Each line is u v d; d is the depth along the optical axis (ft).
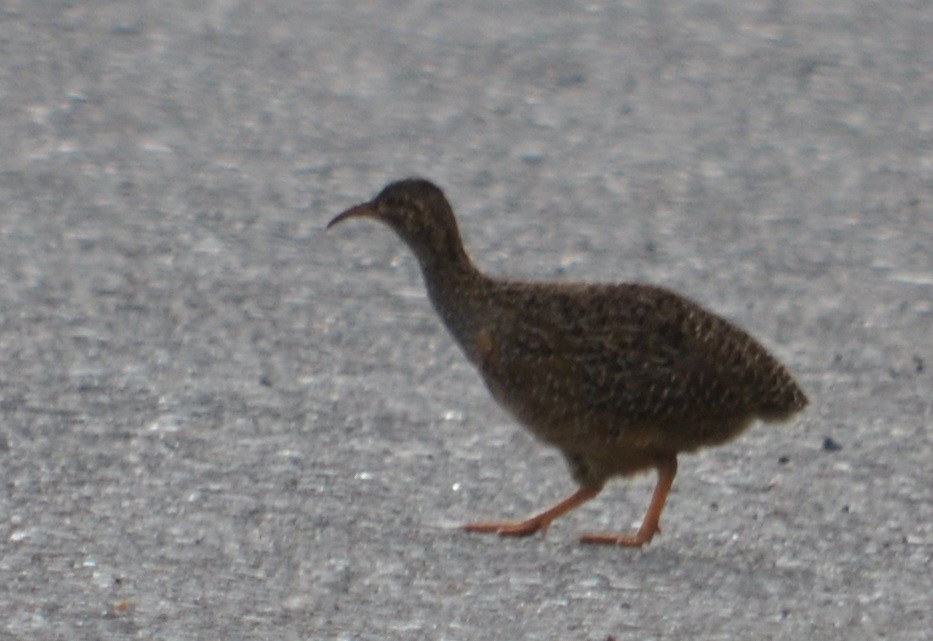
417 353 73.26
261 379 68.74
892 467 60.64
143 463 57.98
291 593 47.29
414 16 155.43
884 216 101.91
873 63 142.61
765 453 61.62
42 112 119.24
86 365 69.41
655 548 52.37
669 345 52.47
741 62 142.10
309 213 98.02
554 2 162.50
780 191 107.04
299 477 57.47
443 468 59.16
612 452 53.42
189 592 47.03
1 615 44.93
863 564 51.39
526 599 47.60
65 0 156.15
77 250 87.81
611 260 90.94
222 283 82.99
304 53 140.97
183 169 106.63
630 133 120.88
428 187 55.77
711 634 45.65
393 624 45.42
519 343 53.42
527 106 127.54
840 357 75.05
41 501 53.72
